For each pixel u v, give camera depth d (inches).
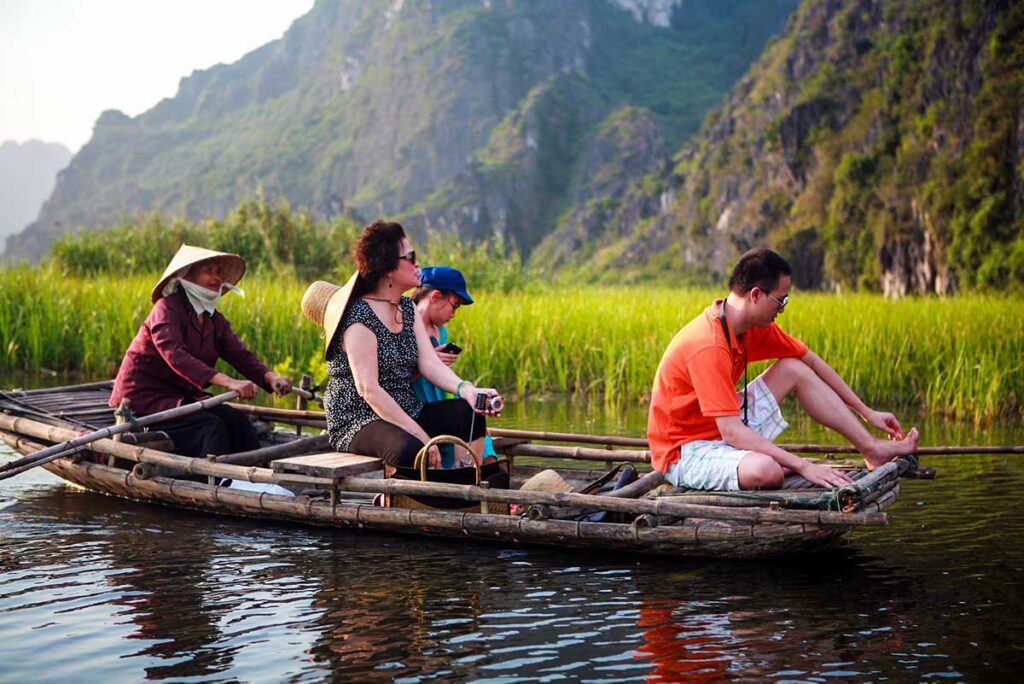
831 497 192.5
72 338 563.8
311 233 1067.3
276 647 161.9
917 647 160.4
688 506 201.2
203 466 247.6
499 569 204.2
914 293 1892.2
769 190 4106.8
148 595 188.4
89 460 278.7
